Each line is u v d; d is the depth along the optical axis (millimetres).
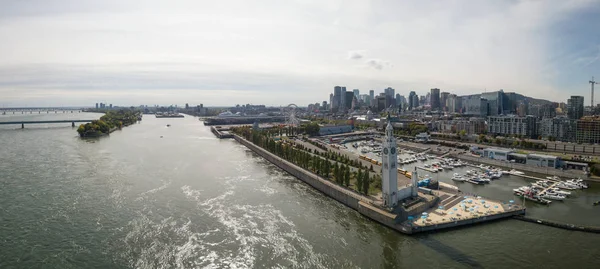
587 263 133250
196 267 128500
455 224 165375
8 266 125938
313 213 184875
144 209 184125
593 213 185875
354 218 178250
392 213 169375
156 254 137000
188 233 156125
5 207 182750
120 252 137875
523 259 136375
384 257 137375
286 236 155375
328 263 132500
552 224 167000
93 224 163250
